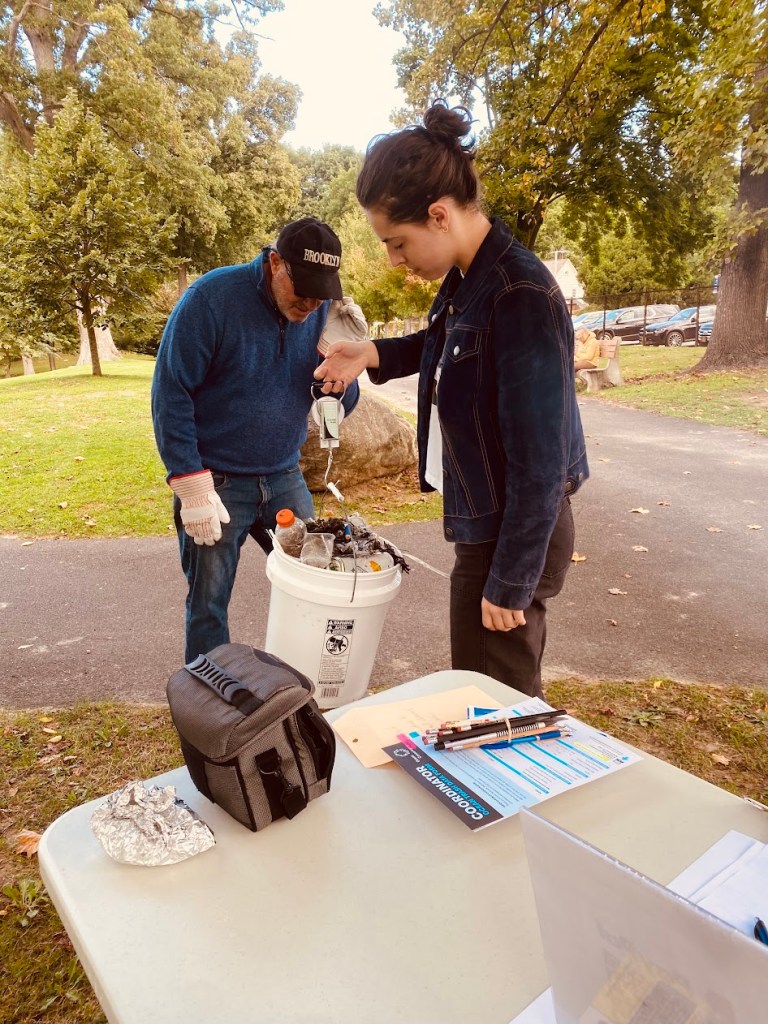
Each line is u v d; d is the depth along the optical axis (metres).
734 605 4.02
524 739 1.23
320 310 2.56
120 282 15.27
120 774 2.52
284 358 2.47
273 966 0.78
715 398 11.54
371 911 0.86
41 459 7.56
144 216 15.27
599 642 3.58
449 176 1.45
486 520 1.70
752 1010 0.48
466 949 0.81
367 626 1.93
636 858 0.95
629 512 5.93
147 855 0.92
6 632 3.79
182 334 2.26
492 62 11.23
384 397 14.23
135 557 5.02
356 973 0.78
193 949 0.80
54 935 1.86
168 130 20.06
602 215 15.73
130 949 0.80
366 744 1.22
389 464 6.62
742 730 2.76
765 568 4.60
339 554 2.06
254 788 0.99
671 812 1.05
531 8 8.30
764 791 2.41
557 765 1.16
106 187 14.70
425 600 4.12
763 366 13.55
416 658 3.42
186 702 1.04
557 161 11.43
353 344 2.16
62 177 14.69
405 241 1.51
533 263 1.52
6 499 6.35
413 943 0.82
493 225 1.56
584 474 1.81
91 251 14.70
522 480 1.52
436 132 1.46
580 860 0.57
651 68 12.41
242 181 26.31
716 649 3.49
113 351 24.20
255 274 2.34
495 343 1.52
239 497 2.56
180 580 4.56
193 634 2.64
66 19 18.84
